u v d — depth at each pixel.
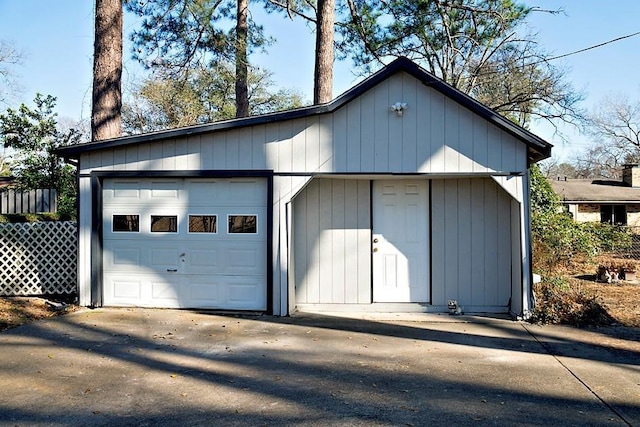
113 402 4.53
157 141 8.50
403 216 9.12
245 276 8.51
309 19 16.50
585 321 7.86
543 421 4.18
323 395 4.75
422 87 8.16
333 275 9.07
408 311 8.88
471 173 8.12
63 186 17.70
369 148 8.22
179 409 4.38
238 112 16.30
